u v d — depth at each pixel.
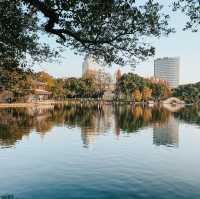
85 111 99.88
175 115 97.56
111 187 19.33
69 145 34.69
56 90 160.25
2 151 30.19
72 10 11.19
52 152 30.34
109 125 57.91
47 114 80.38
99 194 18.05
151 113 103.12
